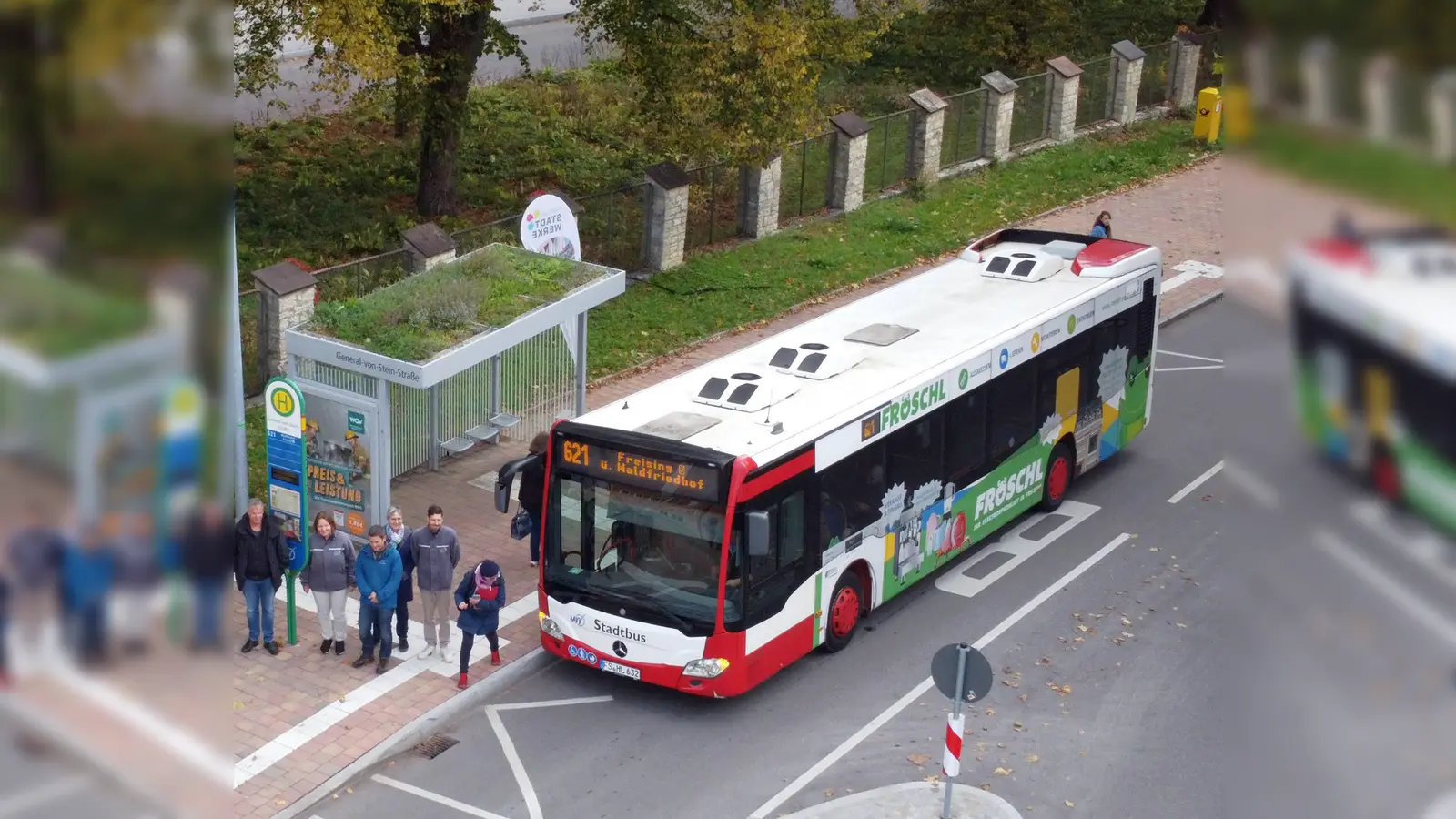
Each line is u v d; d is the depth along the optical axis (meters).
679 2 24.19
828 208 29.47
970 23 38.19
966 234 28.88
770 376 14.67
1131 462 19.52
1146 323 19.17
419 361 14.88
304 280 19.00
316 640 14.05
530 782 11.92
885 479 14.52
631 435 13.01
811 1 24.52
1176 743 12.58
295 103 30.97
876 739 12.66
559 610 13.36
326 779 11.73
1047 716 13.05
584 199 24.50
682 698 13.42
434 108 24.75
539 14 43.66
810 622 13.70
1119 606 15.34
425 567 13.35
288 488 13.84
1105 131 36.19
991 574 16.12
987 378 15.98
